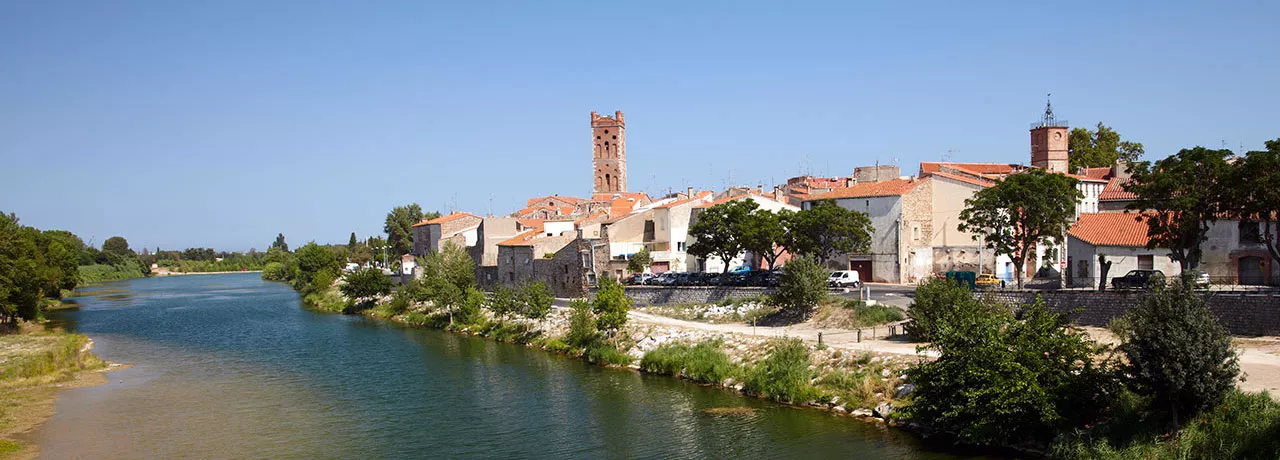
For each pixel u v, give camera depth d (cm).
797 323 7319
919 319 5916
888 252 9519
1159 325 3462
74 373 7169
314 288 16288
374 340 9219
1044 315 4234
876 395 4991
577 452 4562
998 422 4003
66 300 16550
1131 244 7144
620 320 7525
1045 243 7188
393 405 5800
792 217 8812
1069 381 3994
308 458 4584
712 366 6144
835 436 4522
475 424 5228
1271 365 4244
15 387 6475
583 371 6838
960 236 9619
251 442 4909
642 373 6625
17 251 10194
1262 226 6775
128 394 6262
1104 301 5812
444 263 12144
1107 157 13338
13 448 4775
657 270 10969
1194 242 5788
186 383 6700
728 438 4634
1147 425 3550
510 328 9069
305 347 8756
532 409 5550
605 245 10069
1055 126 11350
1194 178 5600
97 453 4691
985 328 4147
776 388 5456
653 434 4816
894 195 9456
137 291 19975
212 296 17625
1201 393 3353
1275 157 5197
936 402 4291
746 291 8338
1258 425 3166
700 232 9262
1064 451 3656
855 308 7069
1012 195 6969
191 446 4831
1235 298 5303
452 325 10075
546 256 10944
